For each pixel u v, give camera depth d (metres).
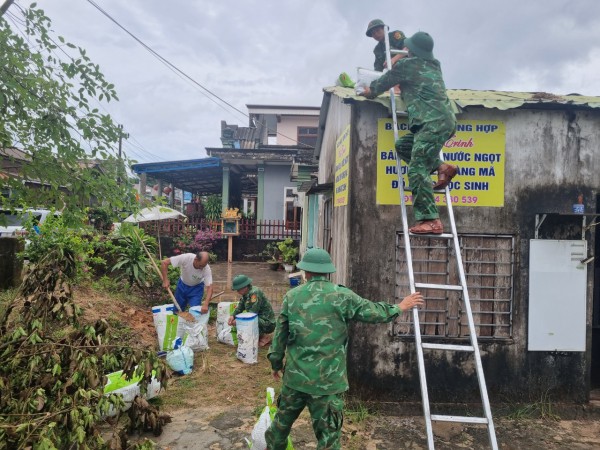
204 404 4.19
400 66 3.51
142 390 3.28
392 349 4.16
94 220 9.84
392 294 4.18
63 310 3.23
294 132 22.22
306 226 11.52
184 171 17.19
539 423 3.98
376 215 4.17
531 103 3.99
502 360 4.18
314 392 2.64
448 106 3.46
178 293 6.27
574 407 4.15
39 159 4.02
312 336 2.68
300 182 10.81
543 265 4.17
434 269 4.20
